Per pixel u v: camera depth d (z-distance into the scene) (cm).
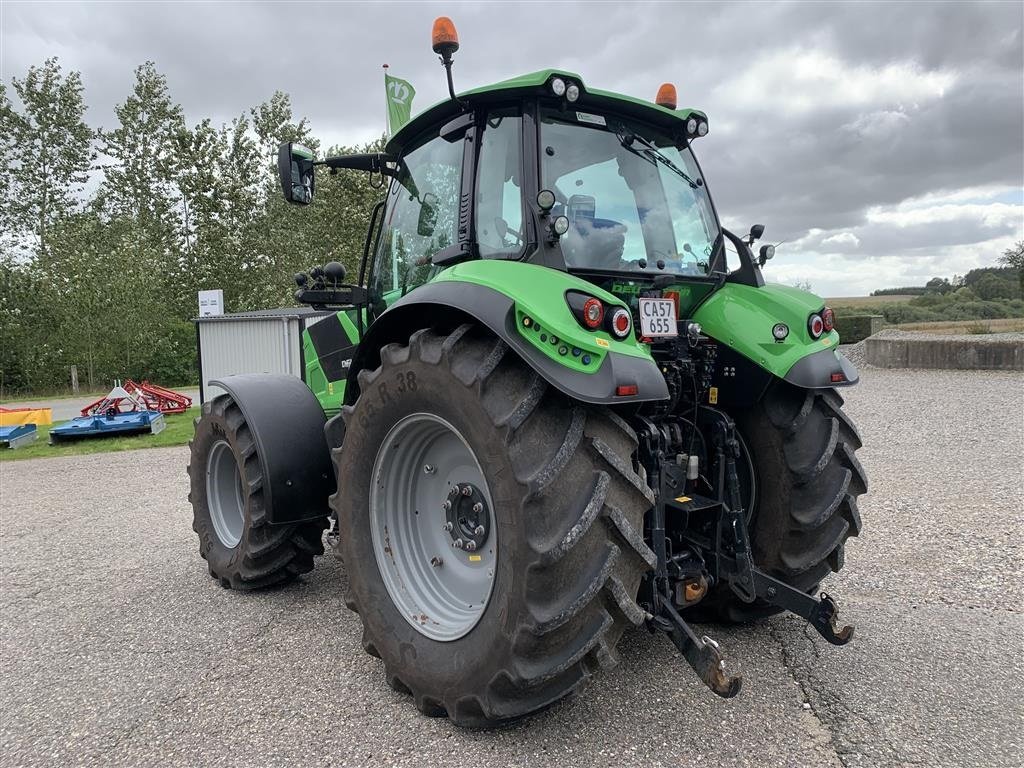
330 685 277
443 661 242
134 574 428
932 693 256
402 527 283
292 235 2711
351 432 282
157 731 247
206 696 271
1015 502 505
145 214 3225
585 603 207
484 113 279
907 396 1070
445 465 274
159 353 2700
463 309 231
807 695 256
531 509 209
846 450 298
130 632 337
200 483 415
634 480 221
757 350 298
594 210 284
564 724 240
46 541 517
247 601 375
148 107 3303
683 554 276
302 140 2852
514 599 213
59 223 2950
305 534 375
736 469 304
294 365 1351
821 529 295
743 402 306
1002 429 782
